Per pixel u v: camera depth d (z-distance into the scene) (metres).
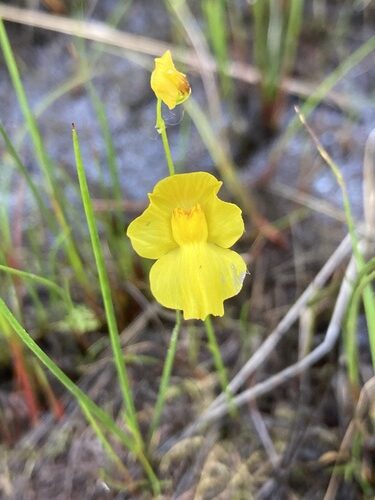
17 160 0.09
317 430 0.09
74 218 0.11
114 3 0.14
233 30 0.14
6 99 0.13
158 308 0.11
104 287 0.07
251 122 0.13
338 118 0.13
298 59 0.14
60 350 0.10
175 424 0.10
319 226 0.12
